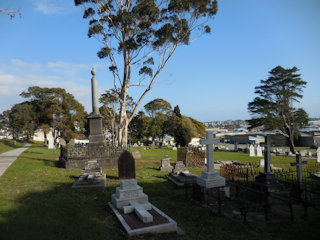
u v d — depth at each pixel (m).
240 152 37.84
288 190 9.95
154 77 25.73
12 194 8.89
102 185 10.68
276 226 6.49
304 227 6.41
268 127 38.09
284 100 37.56
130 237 5.55
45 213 6.91
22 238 5.17
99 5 25.00
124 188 7.68
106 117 49.69
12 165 16.64
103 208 7.84
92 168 12.83
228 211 7.72
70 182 11.87
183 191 10.50
